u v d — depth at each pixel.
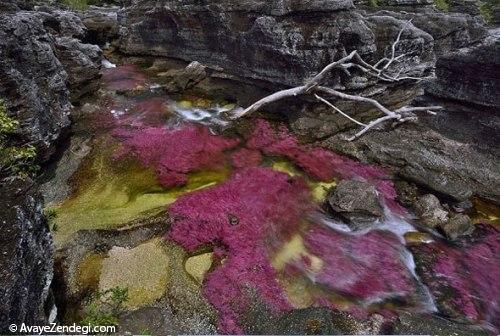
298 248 15.59
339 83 22.50
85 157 19.67
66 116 19.95
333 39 21.06
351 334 12.21
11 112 15.88
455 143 20.66
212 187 18.19
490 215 17.98
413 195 18.66
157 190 18.06
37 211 10.09
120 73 29.92
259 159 20.70
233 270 14.08
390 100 23.92
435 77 21.52
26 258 9.01
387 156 20.25
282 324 12.39
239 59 25.72
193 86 27.30
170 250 14.87
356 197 17.05
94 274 13.59
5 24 17.05
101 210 16.53
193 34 28.62
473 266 15.27
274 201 17.75
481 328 12.81
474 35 25.47
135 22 33.09
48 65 19.45
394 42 22.67
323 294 13.67
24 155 13.88
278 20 22.05
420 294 13.99
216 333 12.02
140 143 20.81
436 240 16.52
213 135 22.27
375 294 13.84
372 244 16.03
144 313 12.34
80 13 35.66
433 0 31.11
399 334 12.28
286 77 23.25
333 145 21.52
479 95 19.69
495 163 19.36
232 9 24.58
